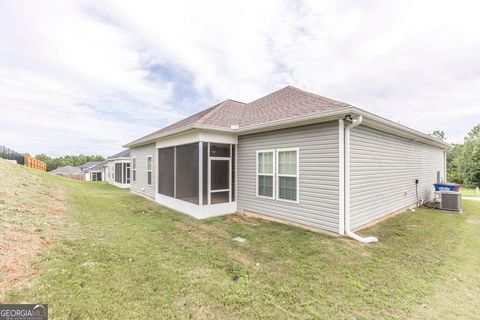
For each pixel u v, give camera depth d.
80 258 3.73
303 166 6.25
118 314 2.52
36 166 21.55
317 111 5.81
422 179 10.50
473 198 13.90
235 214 8.08
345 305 2.89
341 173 5.40
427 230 6.21
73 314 2.45
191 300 2.89
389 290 3.25
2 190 6.33
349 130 5.59
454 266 4.08
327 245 4.91
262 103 9.72
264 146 7.40
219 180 8.01
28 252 3.59
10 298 2.56
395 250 4.74
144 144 12.90
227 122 8.30
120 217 7.10
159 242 4.96
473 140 25.11
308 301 2.96
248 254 4.45
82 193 11.47
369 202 6.50
